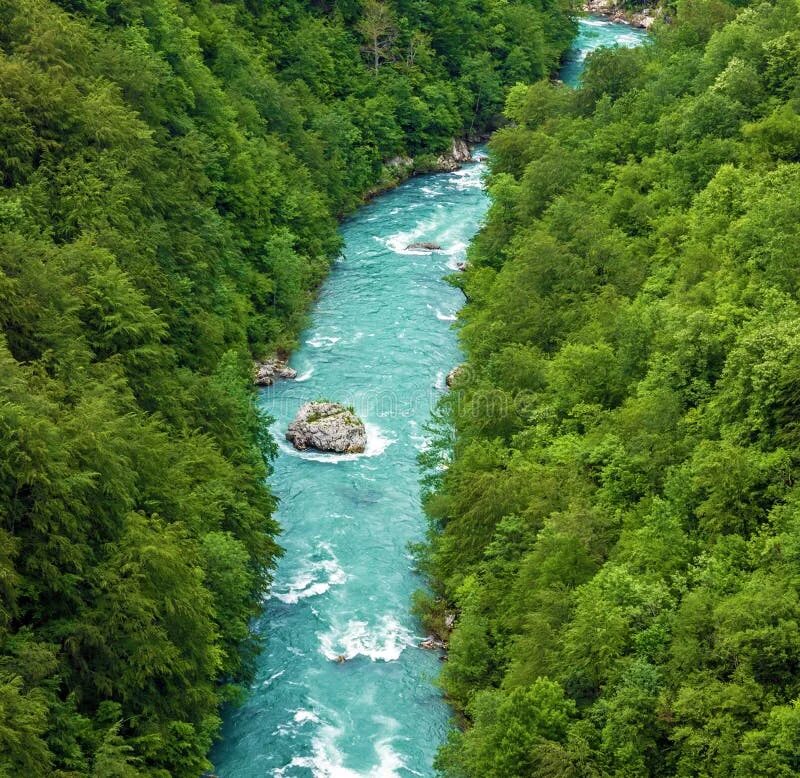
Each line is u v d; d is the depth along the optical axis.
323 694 60.22
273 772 54.94
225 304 91.00
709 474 52.69
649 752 45.09
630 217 90.88
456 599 64.44
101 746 45.72
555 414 71.25
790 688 43.25
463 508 66.31
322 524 74.50
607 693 47.78
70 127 78.69
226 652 58.03
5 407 48.84
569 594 54.03
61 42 83.44
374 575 69.94
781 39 97.44
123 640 49.22
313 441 83.38
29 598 48.59
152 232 80.56
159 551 50.94
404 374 93.88
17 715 41.84
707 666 45.66
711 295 71.12
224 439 72.19
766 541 48.69
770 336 56.97
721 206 82.50
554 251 86.06
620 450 61.62
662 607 48.91
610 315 77.44
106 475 52.62
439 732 57.66
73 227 73.94
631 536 55.22
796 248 67.62
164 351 72.38
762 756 40.91
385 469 80.88
